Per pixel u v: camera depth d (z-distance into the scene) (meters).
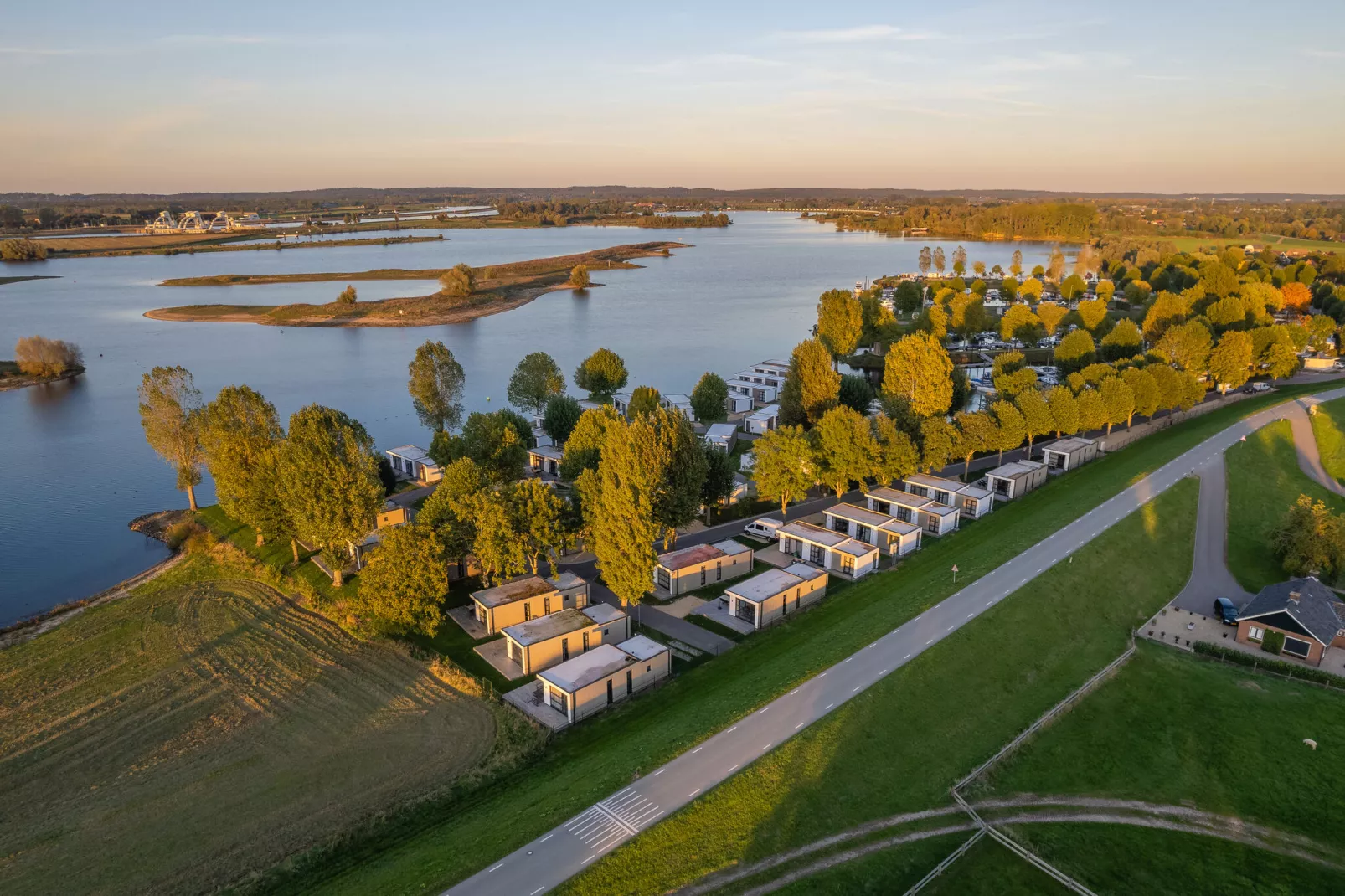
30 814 50.62
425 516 77.56
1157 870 43.41
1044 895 41.53
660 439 80.12
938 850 44.28
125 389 179.00
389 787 52.25
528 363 141.88
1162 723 55.94
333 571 82.19
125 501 114.62
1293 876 43.03
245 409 95.12
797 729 53.16
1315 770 50.97
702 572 81.38
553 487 103.81
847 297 162.12
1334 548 76.75
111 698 64.06
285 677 66.31
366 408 160.50
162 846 47.28
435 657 67.88
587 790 48.34
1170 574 79.62
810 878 42.00
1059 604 71.12
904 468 99.06
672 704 60.78
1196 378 143.00
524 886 40.94
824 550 85.38
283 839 47.59
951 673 60.00
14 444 141.38
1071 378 126.62
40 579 90.44
